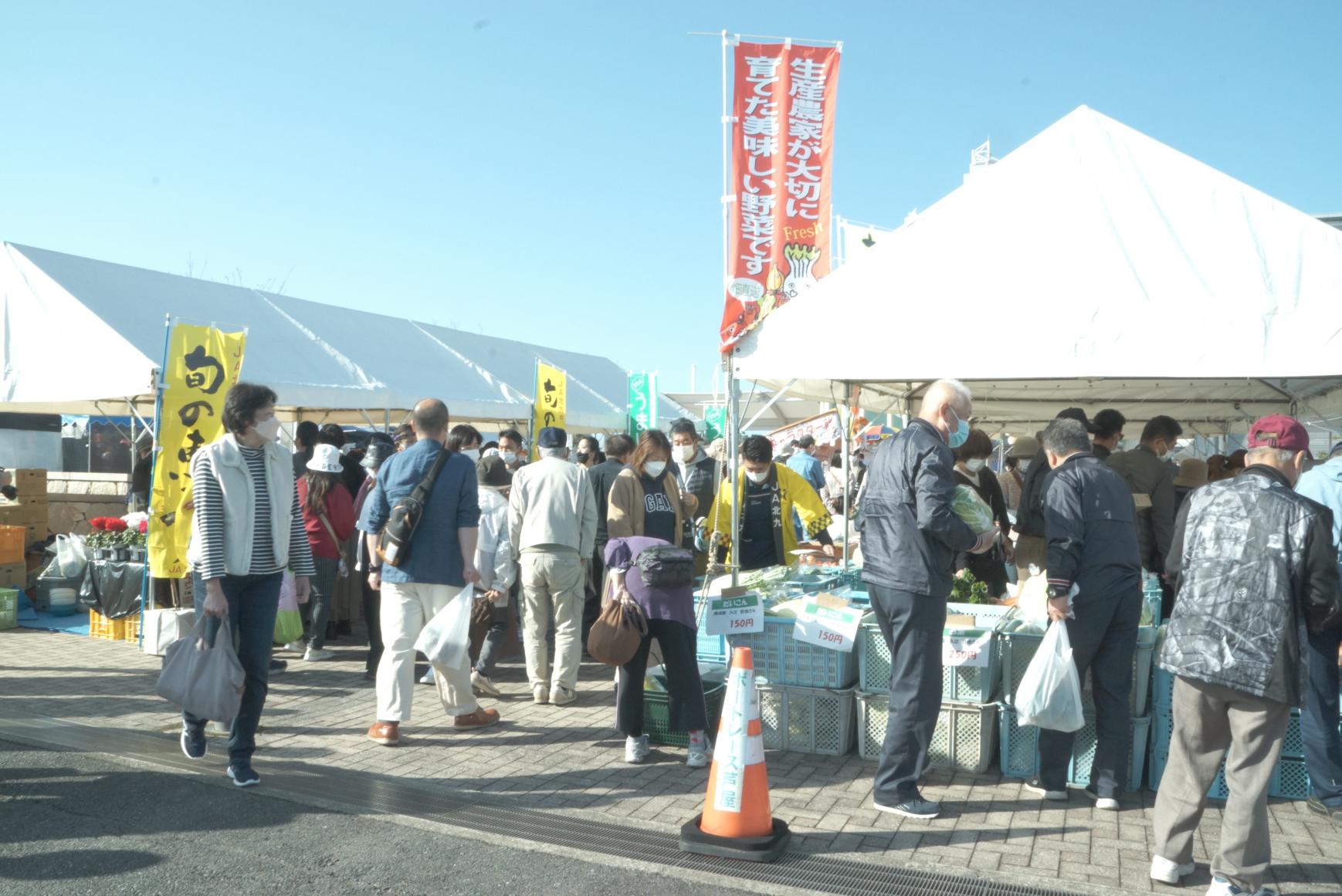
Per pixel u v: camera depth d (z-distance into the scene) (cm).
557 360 2036
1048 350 503
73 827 425
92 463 1808
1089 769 495
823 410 1786
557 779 508
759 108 856
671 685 536
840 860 403
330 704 668
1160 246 520
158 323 1080
